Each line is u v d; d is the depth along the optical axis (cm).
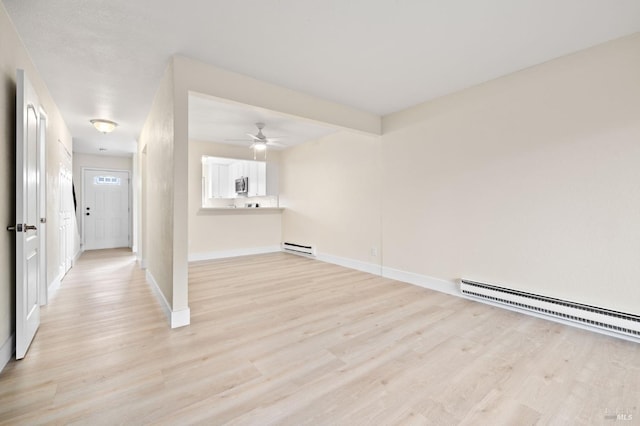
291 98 318
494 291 289
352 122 379
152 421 134
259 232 622
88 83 296
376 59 257
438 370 179
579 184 245
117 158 687
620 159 225
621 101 225
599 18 202
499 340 219
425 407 146
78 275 418
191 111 380
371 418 138
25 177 191
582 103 243
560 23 208
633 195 220
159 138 304
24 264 188
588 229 240
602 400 151
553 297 257
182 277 243
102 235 679
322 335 227
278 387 161
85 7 185
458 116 327
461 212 326
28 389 156
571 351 203
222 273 435
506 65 269
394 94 336
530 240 273
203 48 236
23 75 188
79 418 135
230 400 150
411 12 195
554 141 257
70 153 474
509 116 286
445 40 229
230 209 576
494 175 297
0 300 178
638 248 218
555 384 165
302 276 418
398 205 397
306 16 198
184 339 218
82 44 228
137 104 353
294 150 606
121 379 167
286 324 248
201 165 550
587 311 234
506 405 147
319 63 263
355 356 196
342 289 354
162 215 288
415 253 375
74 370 175
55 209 347
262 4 185
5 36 188
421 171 367
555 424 134
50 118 320
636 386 163
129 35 217
